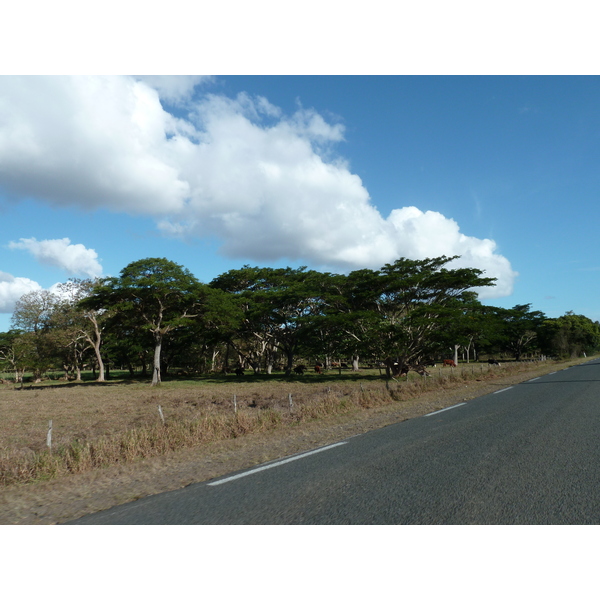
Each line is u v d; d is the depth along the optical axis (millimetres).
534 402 13461
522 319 72688
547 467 5973
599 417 10188
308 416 13000
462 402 14562
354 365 55688
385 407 14695
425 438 8445
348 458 6992
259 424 11664
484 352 82750
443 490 5117
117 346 58031
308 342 45281
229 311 43188
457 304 40000
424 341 36219
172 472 6984
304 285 43969
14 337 59594
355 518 4383
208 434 10523
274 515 4559
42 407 24000
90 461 8391
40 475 7793
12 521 4945
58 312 52219
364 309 42250
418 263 39719
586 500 4664
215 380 46688
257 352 58688
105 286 40562
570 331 71188
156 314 45062
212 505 4977
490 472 5809
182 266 43219
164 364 60094
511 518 4262
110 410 21734
